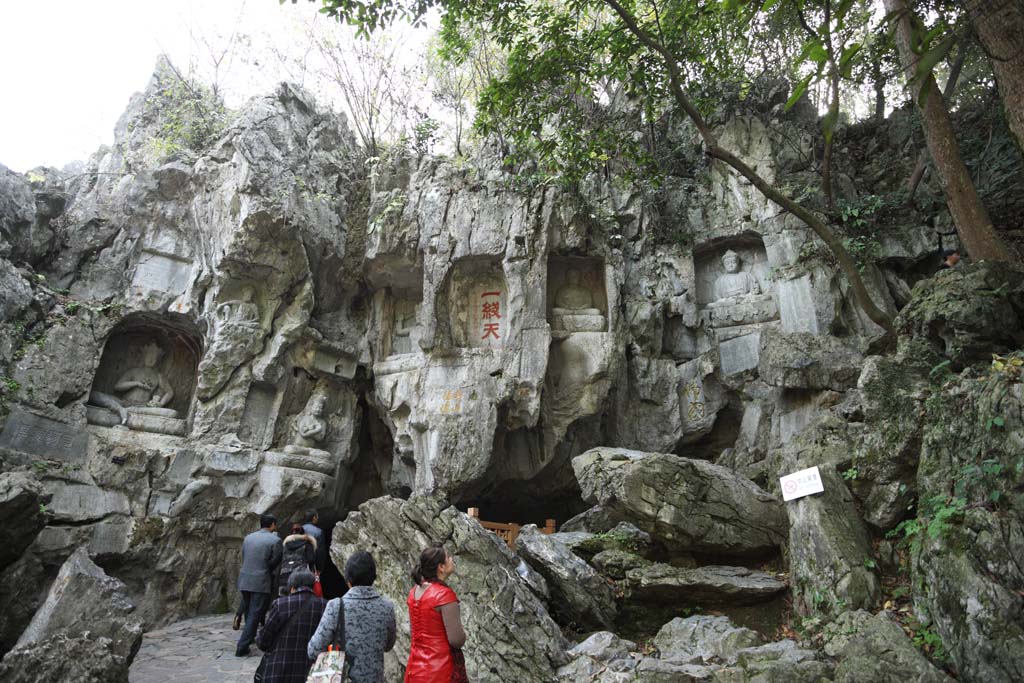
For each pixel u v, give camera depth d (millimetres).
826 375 12148
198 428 14000
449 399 14492
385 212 15695
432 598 4934
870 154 16672
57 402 12930
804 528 8250
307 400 15500
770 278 15188
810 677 6523
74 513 12219
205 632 11359
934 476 7621
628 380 15500
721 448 15445
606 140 13422
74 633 7488
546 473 15227
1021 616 6129
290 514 14375
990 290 8609
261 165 14852
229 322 14391
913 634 6992
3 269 12398
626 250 16297
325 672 4367
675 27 12312
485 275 15562
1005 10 9055
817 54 4422
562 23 12078
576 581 8680
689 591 8562
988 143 13977
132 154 15820
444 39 12867
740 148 16453
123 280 14555
